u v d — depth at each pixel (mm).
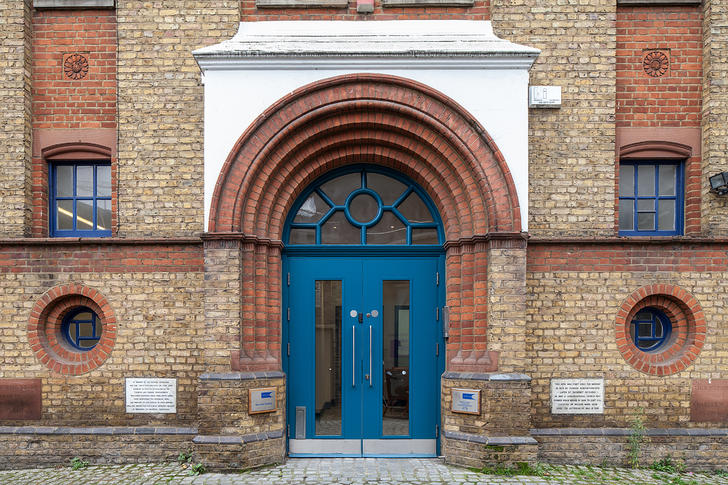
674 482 5434
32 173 6406
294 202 6465
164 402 6020
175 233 6152
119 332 6066
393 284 6410
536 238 6008
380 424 6285
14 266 6109
